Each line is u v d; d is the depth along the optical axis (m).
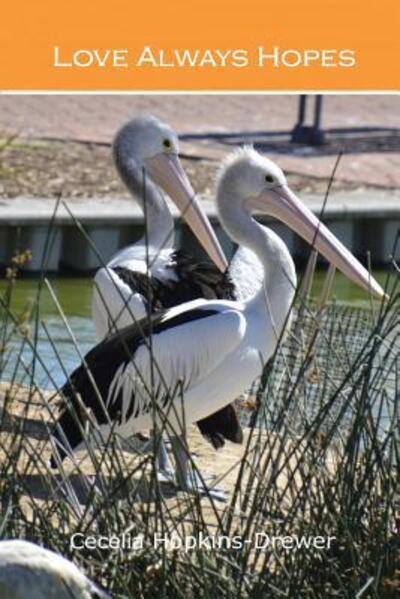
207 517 8.65
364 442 7.85
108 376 9.35
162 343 9.38
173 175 12.66
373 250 24.11
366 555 7.21
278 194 10.90
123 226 22.28
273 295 9.84
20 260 7.65
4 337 7.59
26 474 7.89
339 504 7.47
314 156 28.00
